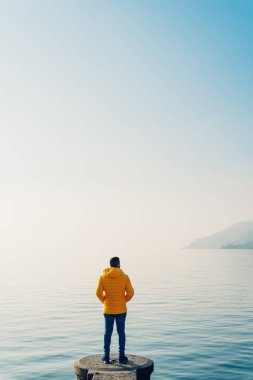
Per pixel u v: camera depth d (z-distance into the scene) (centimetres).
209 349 1514
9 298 3369
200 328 1917
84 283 5038
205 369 1275
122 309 797
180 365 1318
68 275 6844
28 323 2103
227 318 2206
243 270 7869
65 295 3591
